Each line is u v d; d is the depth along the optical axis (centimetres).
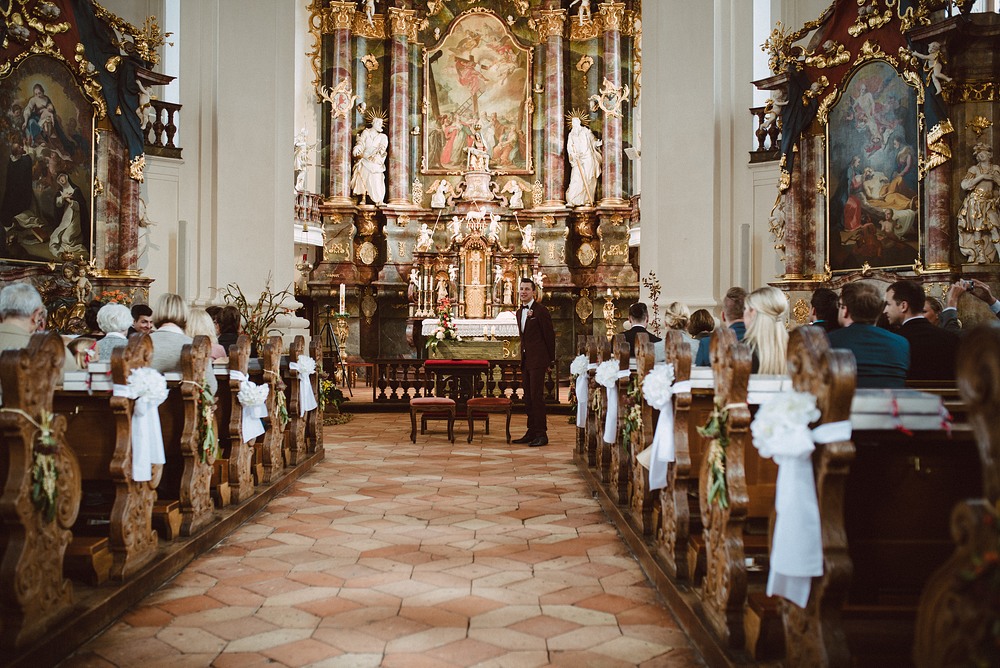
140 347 430
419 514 644
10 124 972
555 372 1470
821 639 274
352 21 2094
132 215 1138
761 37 1316
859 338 399
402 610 423
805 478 281
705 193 1248
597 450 769
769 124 1234
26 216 998
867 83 1020
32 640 339
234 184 1220
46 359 349
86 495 504
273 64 1242
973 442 293
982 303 880
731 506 339
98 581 417
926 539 296
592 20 2114
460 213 2053
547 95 2112
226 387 640
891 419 285
